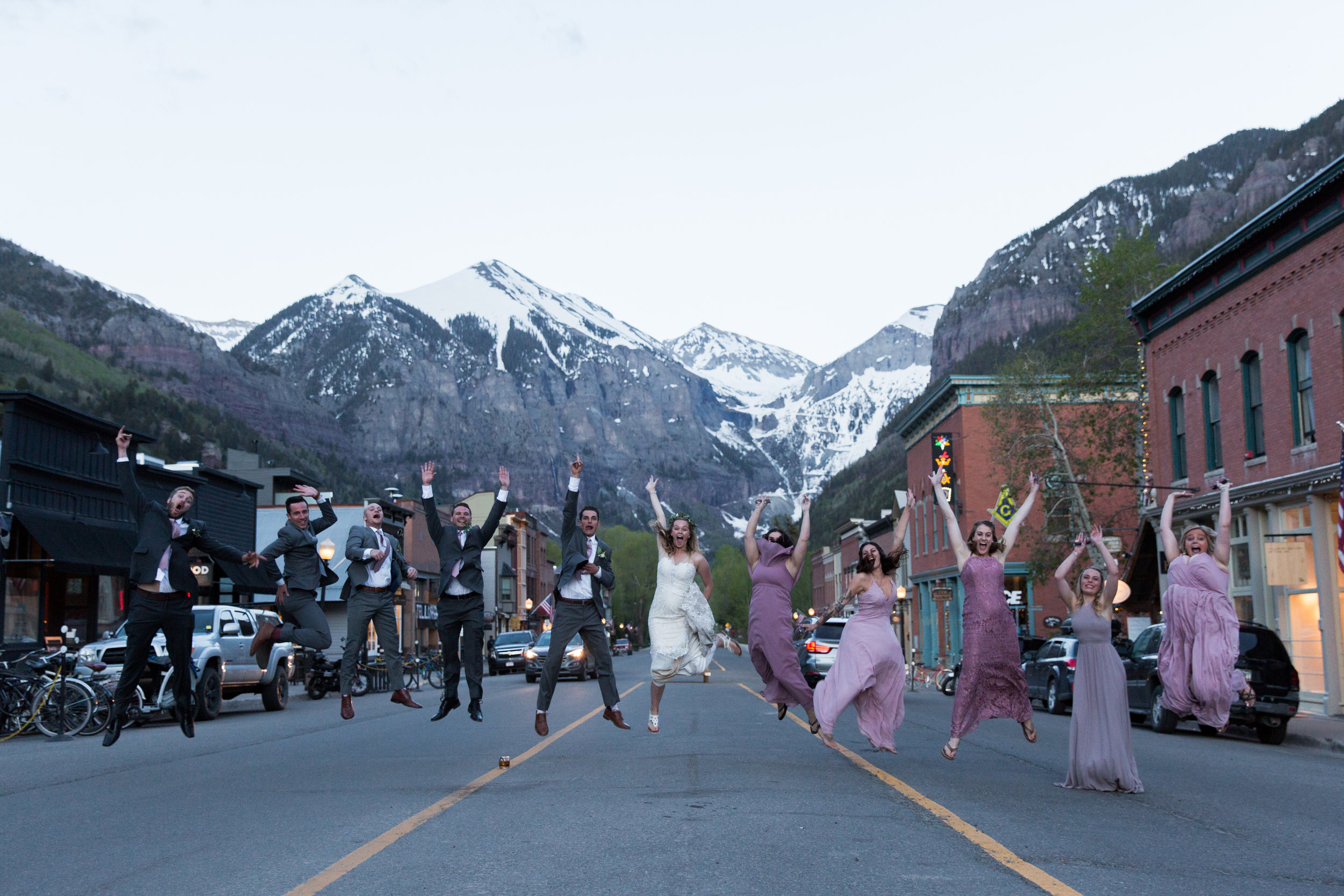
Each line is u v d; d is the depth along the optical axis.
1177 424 27.83
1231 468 24.53
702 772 9.33
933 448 44.62
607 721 16.00
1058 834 6.57
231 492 37.97
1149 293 28.00
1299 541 21.72
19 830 6.81
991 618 9.23
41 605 26.64
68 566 25.36
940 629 50.53
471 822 6.80
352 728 15.48
